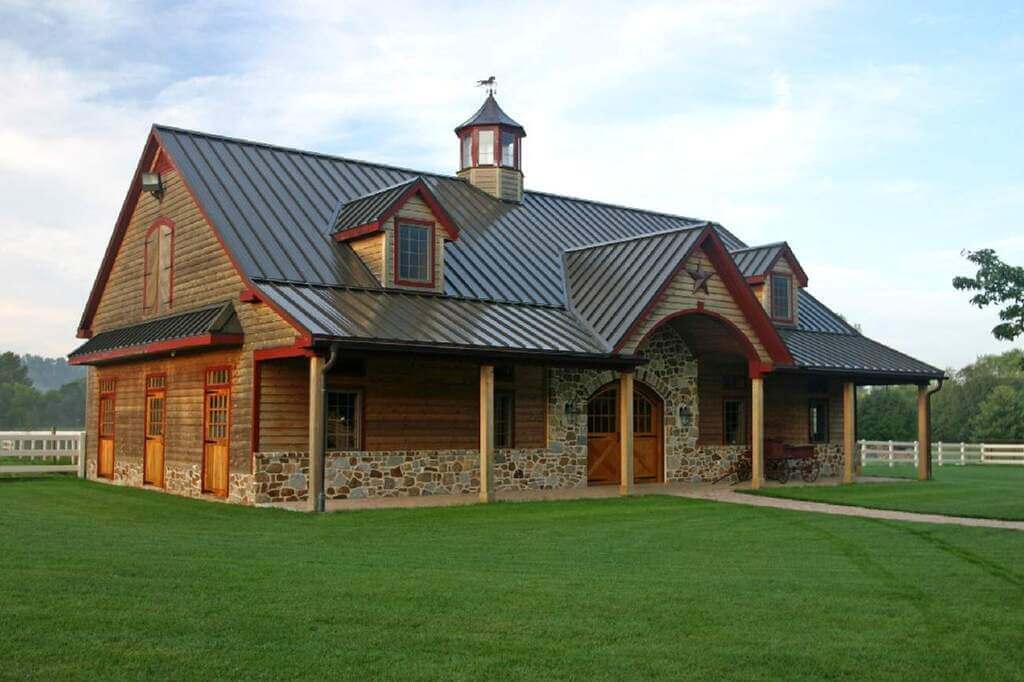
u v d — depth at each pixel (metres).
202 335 18.55
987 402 59.81
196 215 21.12
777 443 24.83
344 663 7.29
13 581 9.54
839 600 9.62
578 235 26.75
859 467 28.80
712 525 15.48
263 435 18.28
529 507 17.78
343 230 20.95
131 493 20.95
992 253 19.52
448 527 14.77
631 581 10.39
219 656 7.36
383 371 19.89
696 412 25.25
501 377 21.77
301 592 9.38
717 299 22.00
